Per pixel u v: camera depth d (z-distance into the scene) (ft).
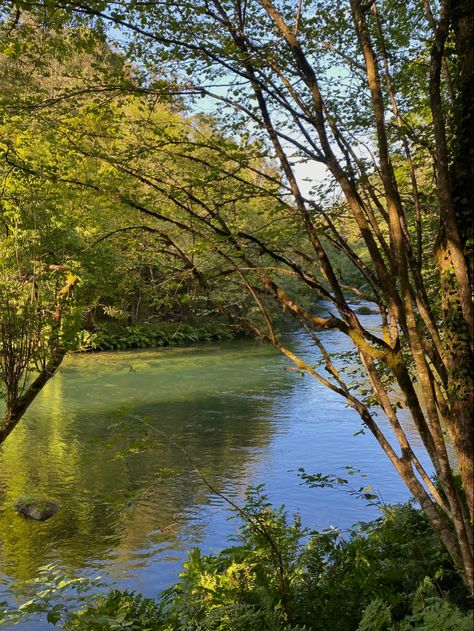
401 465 9.63
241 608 13.23
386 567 13.99
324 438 41.52
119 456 13.05
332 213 12.01
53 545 26.17
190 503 30.68
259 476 34.19
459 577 12.76
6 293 21.85
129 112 15.12
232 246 11.43
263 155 11.53
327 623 12.80
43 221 19.88
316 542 15.85
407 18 13.19
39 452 38.99
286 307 10.75
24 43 11.80
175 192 11.62
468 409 9.95
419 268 10.73
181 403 52.90
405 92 13.76
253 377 64.03
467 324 9.18
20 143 14.25
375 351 9.84
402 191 16.08
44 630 18.54
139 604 16.25
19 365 23.31
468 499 9.82
